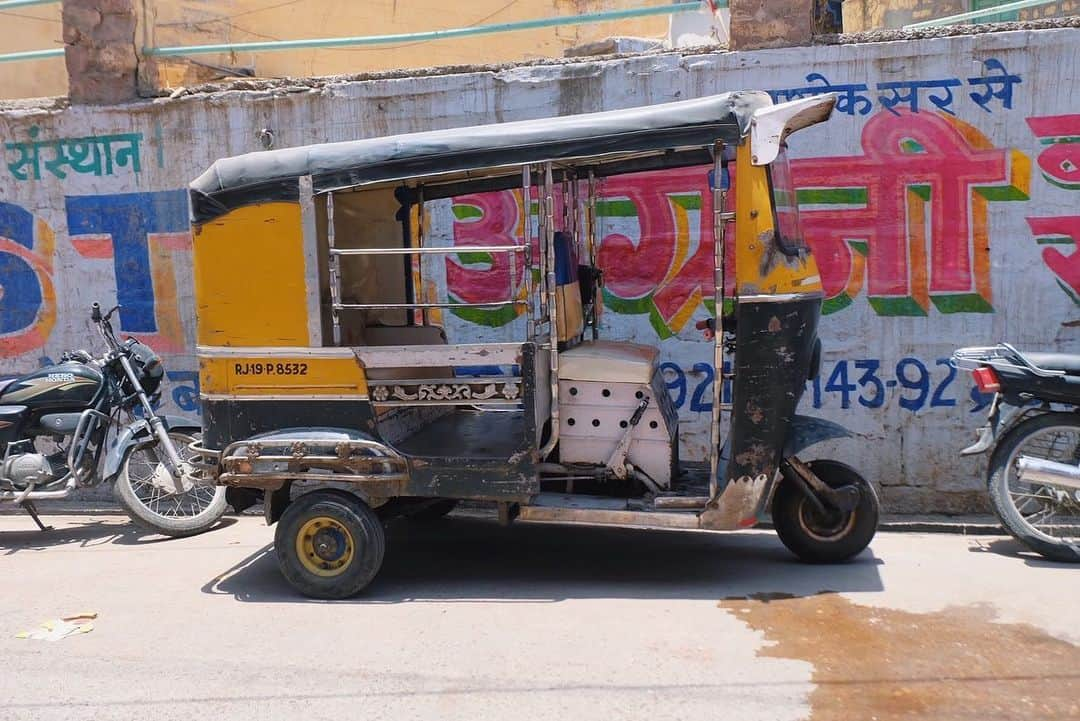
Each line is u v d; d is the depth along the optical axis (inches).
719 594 167.2
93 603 171.6
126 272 247.9
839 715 120.0
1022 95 210.1
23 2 255.6
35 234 250.5
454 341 236.8
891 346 219.6
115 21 243.9
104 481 221.1
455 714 122.8
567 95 227.6
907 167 215.6
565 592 171.3
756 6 219.1
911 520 215.8
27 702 129.6
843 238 219.3
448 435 189.8
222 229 172.4
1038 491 191.8
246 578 186.2
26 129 248.1
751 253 159.2
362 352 168.4
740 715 120.7
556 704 124.8
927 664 134.3
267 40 359.6
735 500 164.6
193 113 241.6
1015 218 212.8
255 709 125.7
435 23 402.0
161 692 131.5
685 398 228.4
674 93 222.7
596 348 180.5
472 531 220.8
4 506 252.4
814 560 185.0
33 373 221.0
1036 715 119.3
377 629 153.6
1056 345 213.5
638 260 227.8
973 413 217.2
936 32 212.7
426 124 233.8
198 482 218.1
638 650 141.4
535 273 229.5
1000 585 168.6
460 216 234.2
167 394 248.5
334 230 170.6
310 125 238.1
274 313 171.6
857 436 222.5
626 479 179.0
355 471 169.0
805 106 154.6
